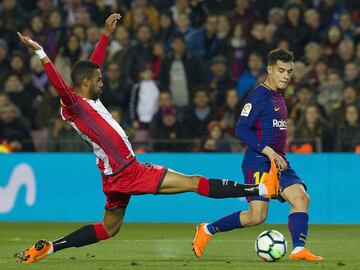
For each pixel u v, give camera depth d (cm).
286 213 4809
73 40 5750
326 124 5009
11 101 5562
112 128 2669
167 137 5153
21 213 4856
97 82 2716
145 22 6034
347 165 4812
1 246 3500
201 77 5578
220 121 5212
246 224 2908
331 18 6081
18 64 5728
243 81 5669
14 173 4862
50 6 6344
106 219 2775
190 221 4825
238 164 4844
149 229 4422
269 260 2833
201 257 3042
